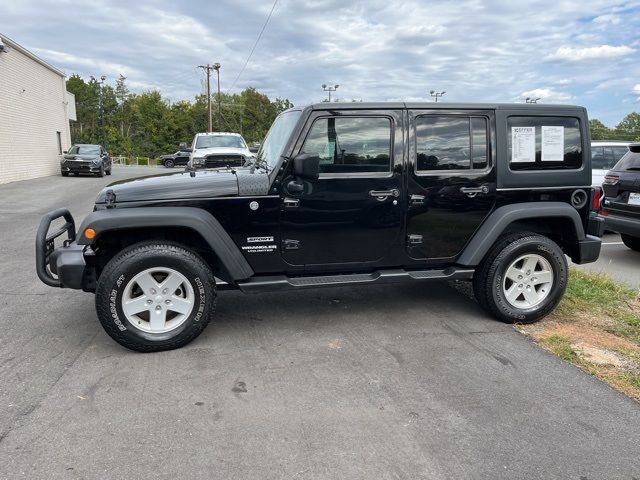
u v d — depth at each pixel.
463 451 2.64
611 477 2.46
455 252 4.38
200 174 4.29
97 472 2.44
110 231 3.77
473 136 4.25
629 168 7.36
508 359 3.75
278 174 3.91
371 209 4.11
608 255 7.86
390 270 4.35
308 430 2.81
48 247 4.07
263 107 86.88
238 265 3.91
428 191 4.19
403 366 3.62
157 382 3.35
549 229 4.72
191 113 79.94
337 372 3.52
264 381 3.38
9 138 20.33
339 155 4.02
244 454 2.60
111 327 3.65
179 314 3.86
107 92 86.94
